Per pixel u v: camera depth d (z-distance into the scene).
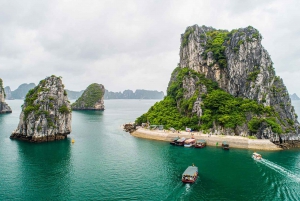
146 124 153.62
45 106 123.69
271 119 118.56
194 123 135.25
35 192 60.94
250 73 134.25
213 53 153.75
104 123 198.00
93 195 59.50
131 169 77.81
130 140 125.00
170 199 57.62
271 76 135.12
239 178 70.56
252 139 111.62
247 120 121.81
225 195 59.88
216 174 73.75
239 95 137.38
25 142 117.62
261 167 80.31
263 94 127.56
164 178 70.31
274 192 61.66
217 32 171.50
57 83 132.25
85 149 104.38
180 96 157.00
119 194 60.06
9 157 90.88
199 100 138.62
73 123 196.00
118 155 94.69
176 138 118.94
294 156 94.50
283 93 133.25
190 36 172.38
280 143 112.06
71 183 66.50
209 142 115.81
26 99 131.62
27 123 120.69
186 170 70.94
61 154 95.62
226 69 147.62
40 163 83.69
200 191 61.91
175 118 145.50
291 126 121.69
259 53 135.25
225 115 126.25
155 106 166.75
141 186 64.69
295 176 72.38
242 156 93.88
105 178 70.12
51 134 122.56
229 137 116.06
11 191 61.34
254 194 60.53
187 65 176.00
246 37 139.12
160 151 101.44
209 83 149.38
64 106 130.50
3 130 150.50
